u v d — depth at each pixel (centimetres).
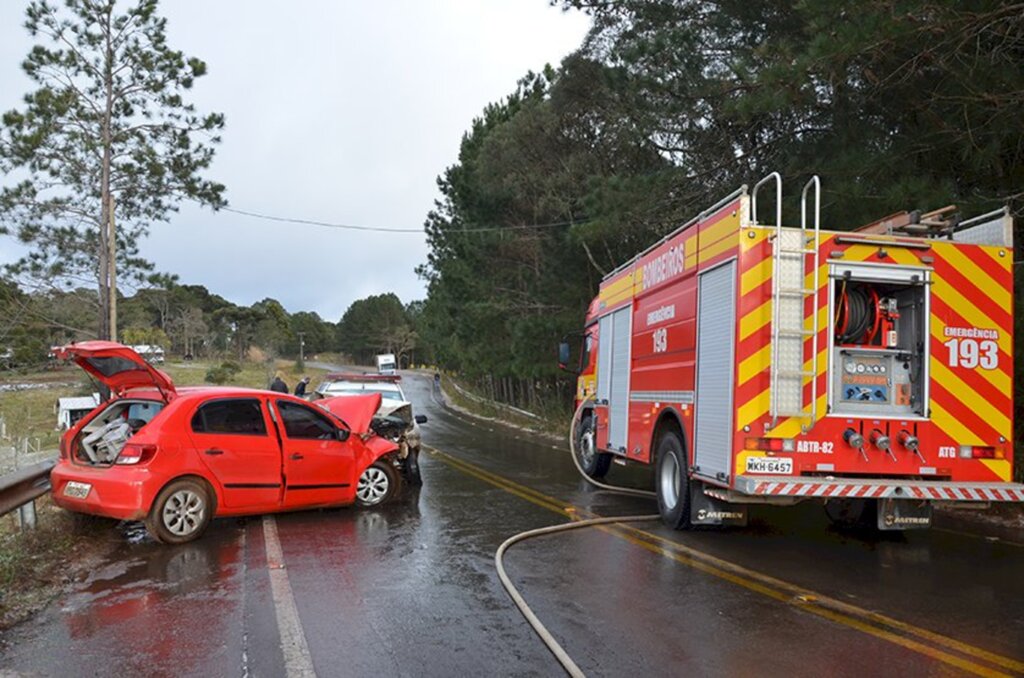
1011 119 952
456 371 5578
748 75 1166
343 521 936
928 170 1119
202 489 829
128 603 601
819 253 735
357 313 12306
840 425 730
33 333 2411
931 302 748
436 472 1441
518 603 583
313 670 461
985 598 609
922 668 461
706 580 660
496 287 3253
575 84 2186
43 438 2423
